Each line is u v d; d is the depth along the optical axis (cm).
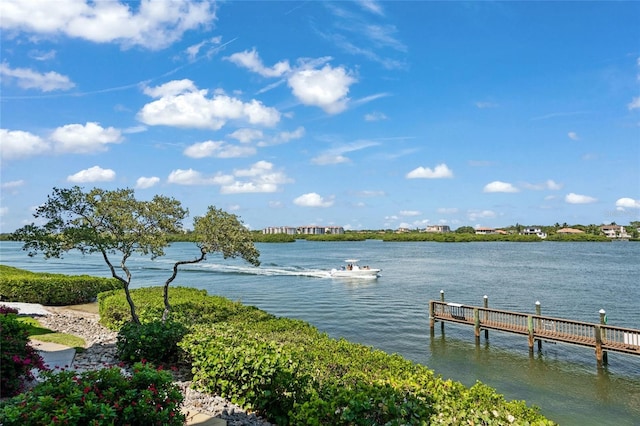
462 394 839
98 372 741
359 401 702
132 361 1332
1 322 1028
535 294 4541
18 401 651
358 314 3516
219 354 1073
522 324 2900
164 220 1714
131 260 9419
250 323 1914
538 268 7450
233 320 2023
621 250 13300
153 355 1316
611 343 2169
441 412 721
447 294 4578
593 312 3609
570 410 1716
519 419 719
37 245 1462
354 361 1220
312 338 1570
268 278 6122
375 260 9656
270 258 10488
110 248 1595
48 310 2741
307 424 702
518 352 2497
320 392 868
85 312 2867
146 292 2681
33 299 3056
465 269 7350
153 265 8031
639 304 3938
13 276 3189
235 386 1016
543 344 2638
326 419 715
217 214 1816
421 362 2323
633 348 2078
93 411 619
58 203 1478
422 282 5597
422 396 783
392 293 4659
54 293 3136
